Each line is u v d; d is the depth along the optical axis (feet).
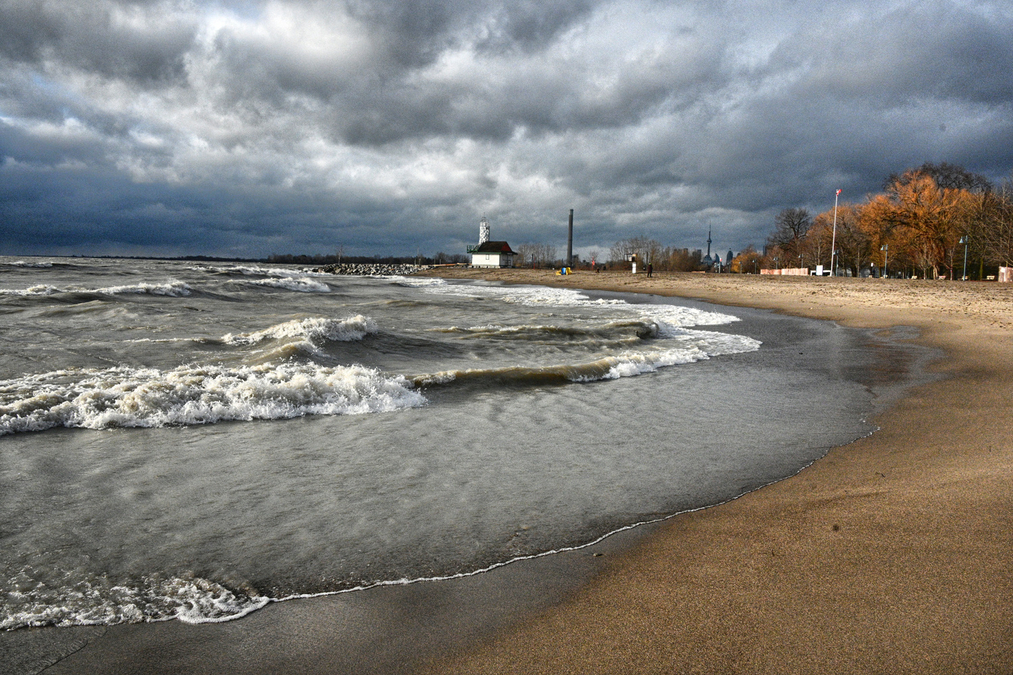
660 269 349.61
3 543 11.59
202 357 32.53
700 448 19.42
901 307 83.61
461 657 8.12
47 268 128.16
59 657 8.21
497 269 327.88
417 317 62.85
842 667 7.33
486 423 22.45
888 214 213.66
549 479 16.19
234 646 8.52
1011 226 169.68
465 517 13.43
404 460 17.65
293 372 28.78
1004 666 7.07
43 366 28.81
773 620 8.55
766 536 11.82
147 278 113.60
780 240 331.77
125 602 9.70
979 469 15.07
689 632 8.43
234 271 153.07
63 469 16.01
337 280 198.08
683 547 11.64
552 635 8.60
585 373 32.58
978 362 36.42
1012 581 9.00
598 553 11.58
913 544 10.60
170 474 15.89
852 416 24.04
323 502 14.19
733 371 35.37
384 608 9.57
